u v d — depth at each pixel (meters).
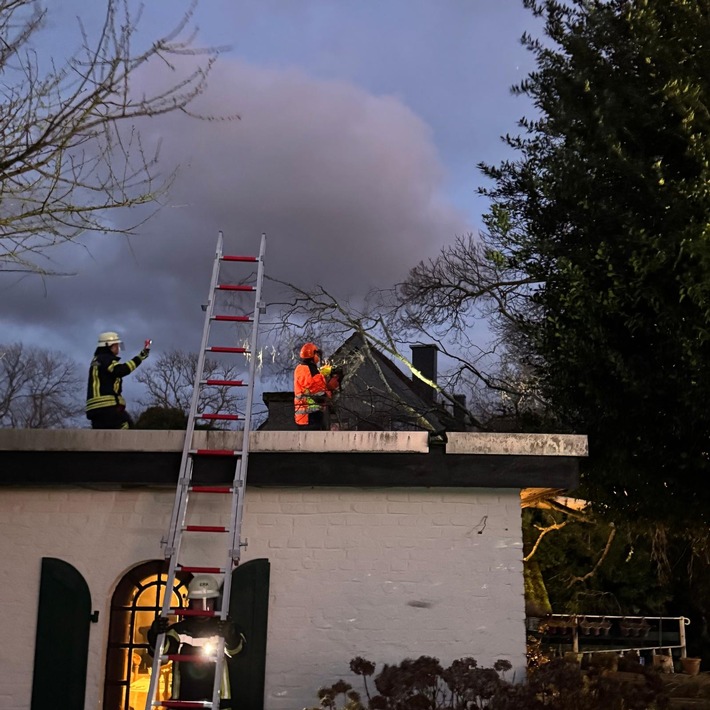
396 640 7.26
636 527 11.14
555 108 10.81
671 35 10.32
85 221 5.95
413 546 7.43
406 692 6.46
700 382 9.12
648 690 7.23
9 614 7.36
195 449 7.17
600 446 10.31
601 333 9.74
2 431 7.34
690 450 9.74
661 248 9.36
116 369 8.88
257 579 7.33
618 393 10.05
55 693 7.17
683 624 17.38
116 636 7.52
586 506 12.17
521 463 7.43
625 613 19.11
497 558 7.42
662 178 9.48
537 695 6.87
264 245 7.94
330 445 7.32
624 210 10.18
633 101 10.31
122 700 7.43
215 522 7.44
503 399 12.80
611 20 10.80
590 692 7.10
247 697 7.11
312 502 7.51
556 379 10.43
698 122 9.81
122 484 7.48
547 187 10.55
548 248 10.58
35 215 5.76
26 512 7.53
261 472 7.37
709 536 10.82
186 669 6.18
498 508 7.51
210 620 6.24
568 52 11.11
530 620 17.22
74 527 7.50
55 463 7.38
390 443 7.34
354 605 7.32
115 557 7.44
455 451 7.36
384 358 14.33
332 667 7.22
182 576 7.55
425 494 7.53
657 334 9.63
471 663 6.74
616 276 9.71
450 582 7.37
